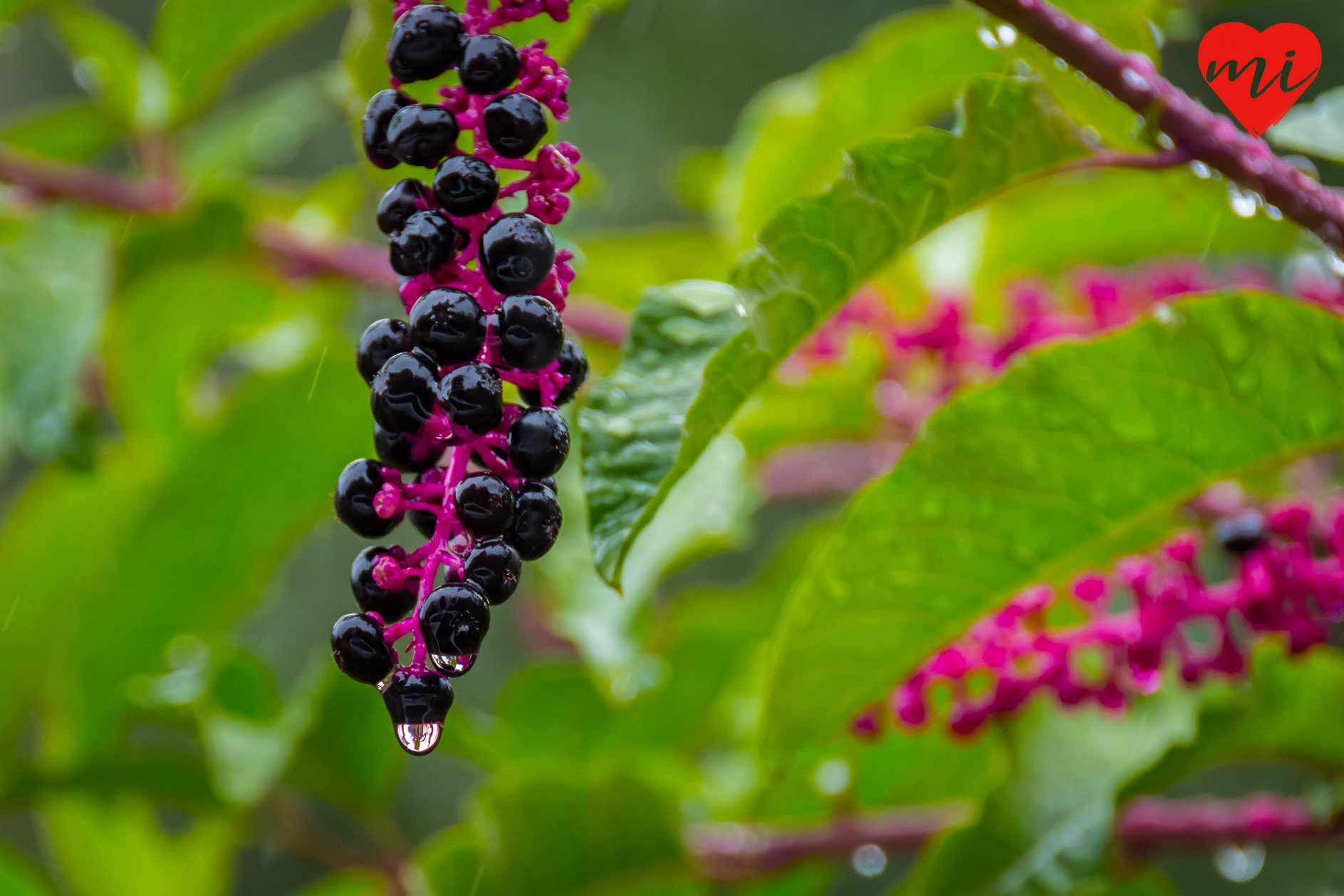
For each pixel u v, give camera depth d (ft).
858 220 2.53
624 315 3.87
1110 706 2.79
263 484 3.92
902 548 2.70
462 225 2.30
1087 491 2.67
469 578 2.26
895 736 3.69
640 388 2.44
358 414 3.89
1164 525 2.71
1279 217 2.56
